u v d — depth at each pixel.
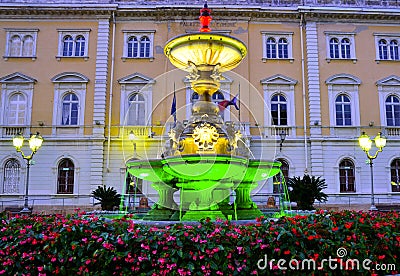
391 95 28.41
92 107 27.02
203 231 4.39
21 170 26.12
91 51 27.69
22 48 27.59
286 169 26.98
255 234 4.28
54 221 4.84
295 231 4.27
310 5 28.58
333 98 27.94
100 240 4.23
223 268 4.10
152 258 4.16
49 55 27.55
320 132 27.33
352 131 27.64
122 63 27.75
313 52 28.20
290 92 27.91
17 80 27.11
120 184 26.17
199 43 8.27
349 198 26.75
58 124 26.81
